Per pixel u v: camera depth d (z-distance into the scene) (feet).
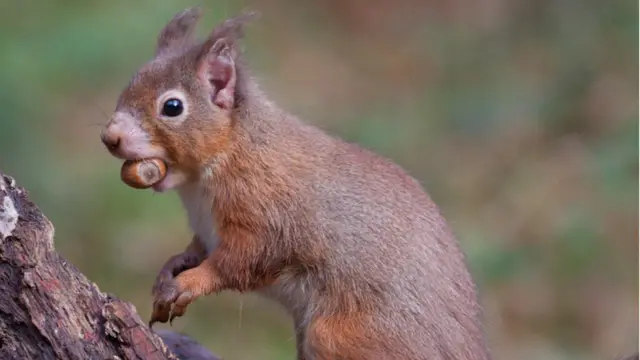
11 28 46.29
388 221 26.45
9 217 21.40
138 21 47.65
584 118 52.06
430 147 53.67
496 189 50.16
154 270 44.98
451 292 26.40
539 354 44.09
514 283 45.98
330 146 27.35
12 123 43.52
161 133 25.77
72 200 45.52
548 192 48.62
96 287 21.90
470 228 47.47
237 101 26.48
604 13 53.88
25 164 43.88
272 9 65.82
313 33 65.10
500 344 44.52
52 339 21.16
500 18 60.44
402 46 63.93
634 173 46.91
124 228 45.93
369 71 62.34
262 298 30.09
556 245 46.70
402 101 59.00
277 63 62.03
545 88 54.24
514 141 52.70
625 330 44.75
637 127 47.73
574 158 49.93
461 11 63.41
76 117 48.34
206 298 44.91
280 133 26.78
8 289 21.31
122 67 47.37
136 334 21.56
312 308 26.45
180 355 26.71
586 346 44.75
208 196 26.61
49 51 45.65
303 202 26.27
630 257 46.01
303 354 26.73
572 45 54.08
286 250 26.32
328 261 26.23
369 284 26.07
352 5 67.10
